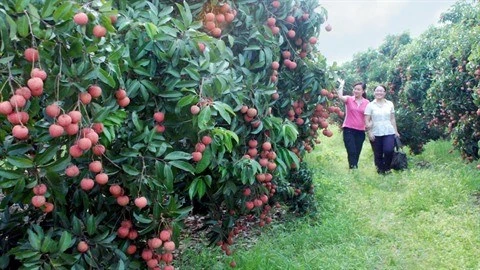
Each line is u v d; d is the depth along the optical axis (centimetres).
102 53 190
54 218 224
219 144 251
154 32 221
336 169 716
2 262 213
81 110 177
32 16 154
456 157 738
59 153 196
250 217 461
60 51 165
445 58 693
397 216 461
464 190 505
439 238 392
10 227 231
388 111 680
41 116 206
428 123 823
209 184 264
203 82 235
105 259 227
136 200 213
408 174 620
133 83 233
